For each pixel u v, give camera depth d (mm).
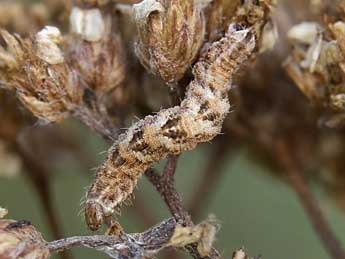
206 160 114
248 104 95
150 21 77
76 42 83
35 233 73
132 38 84
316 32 83
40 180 104
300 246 141
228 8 78
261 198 142
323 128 95
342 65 80
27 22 90
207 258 73
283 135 97
